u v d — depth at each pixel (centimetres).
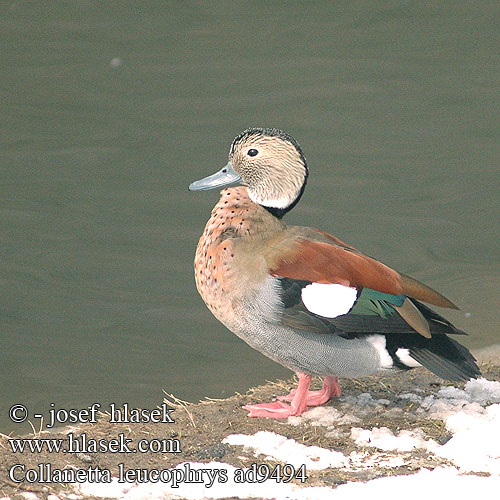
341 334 764
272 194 825
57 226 1477
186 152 1748
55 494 662
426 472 696
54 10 2497
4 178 1639
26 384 1061
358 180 1644
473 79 2109
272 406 824
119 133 1838
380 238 1438
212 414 817
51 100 1995
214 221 802
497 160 1716
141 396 1029
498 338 1088
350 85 2080
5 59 2198
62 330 1192
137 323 1212
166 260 1383
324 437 764
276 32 2389
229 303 778
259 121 1892
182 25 2425
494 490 659
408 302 773
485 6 2547
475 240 1432
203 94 2033
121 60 2211
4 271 1342
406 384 887
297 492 667
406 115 1927
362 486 671
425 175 1662
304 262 768
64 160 1719
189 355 1128
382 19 2475
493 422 771
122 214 1522
